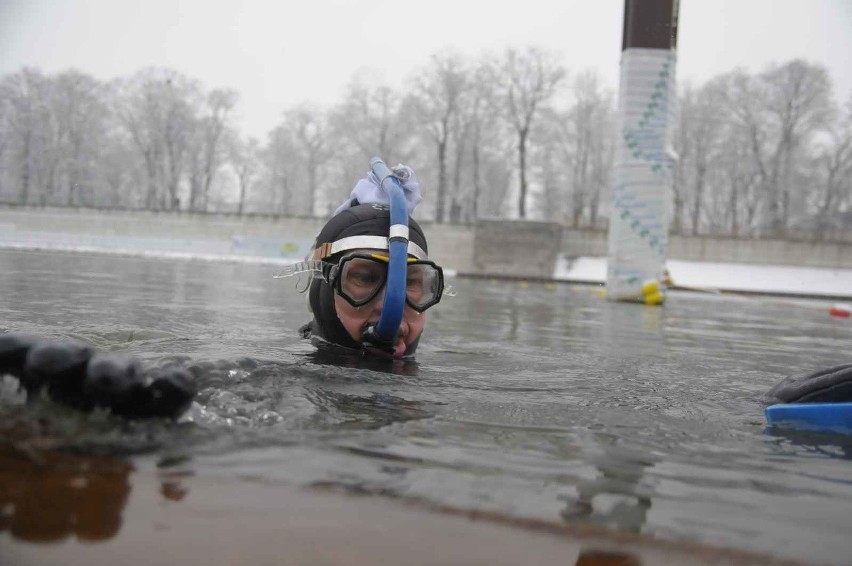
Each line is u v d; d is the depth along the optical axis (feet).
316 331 7.88
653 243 28.19
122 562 1.83
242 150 175.83
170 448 2.93
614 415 4.59
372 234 6.84
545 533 2.26
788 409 4.43
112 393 3.01
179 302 14.99
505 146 157.07
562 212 167.73
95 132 155.74
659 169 27.96
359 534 2.15
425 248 7.14
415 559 1.98
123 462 2.69
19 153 151.12
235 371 4.80
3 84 150.20
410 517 2.34
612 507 2.59
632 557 2.10
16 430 2.92
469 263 101.65
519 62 144.05
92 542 1.94
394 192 6.86
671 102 27.66
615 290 28.89
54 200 154.81
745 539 2.32
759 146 146.51
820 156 144.87
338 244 6.95
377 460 3.05
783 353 10.72
